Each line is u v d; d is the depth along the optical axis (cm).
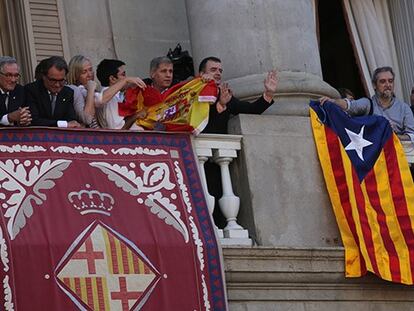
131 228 1667
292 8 1925
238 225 1778
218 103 1803
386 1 2228
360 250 1795
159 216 1688
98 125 1766
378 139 1870
